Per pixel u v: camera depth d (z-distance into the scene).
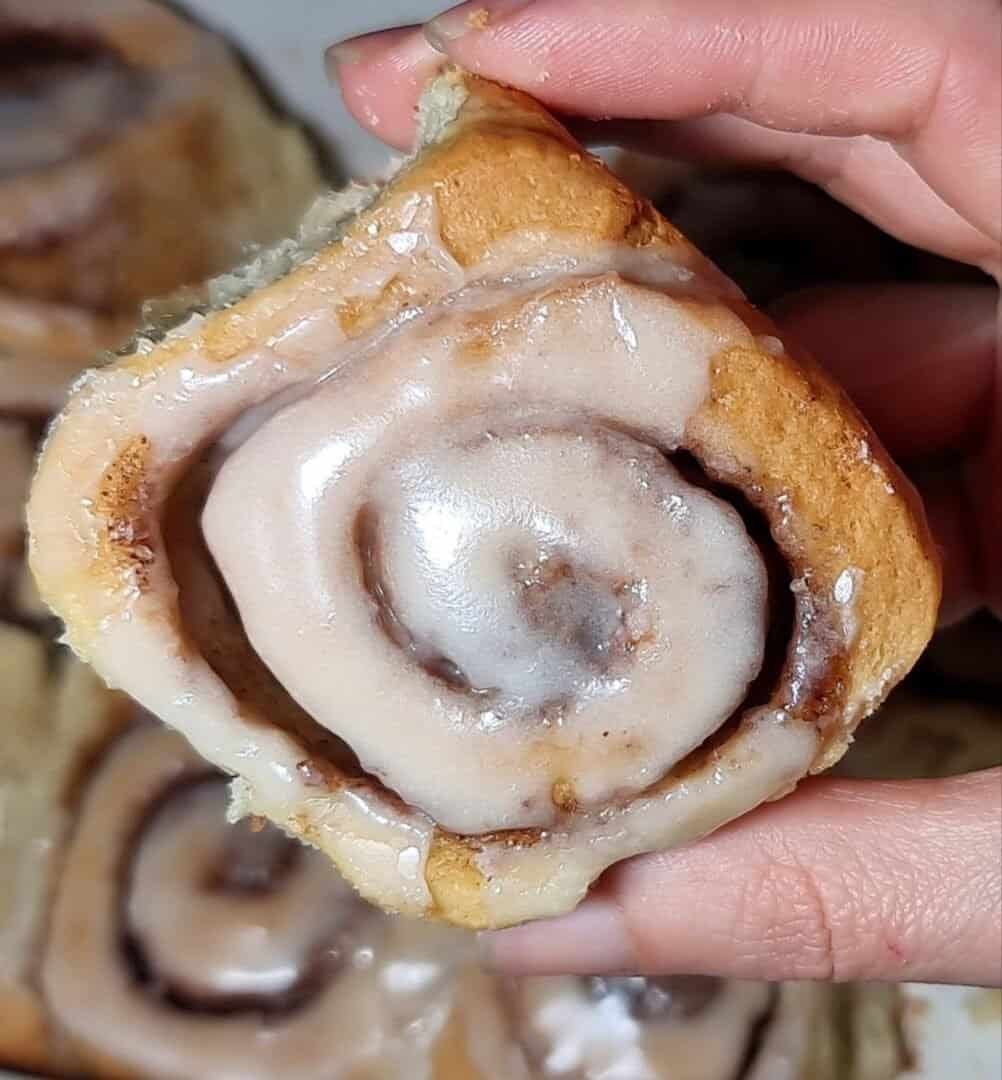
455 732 0.12
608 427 0.12
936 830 0.14
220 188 0.22
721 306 0.12
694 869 0.14
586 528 0.12
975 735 0.21
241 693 0.12
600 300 0.11
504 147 0.11
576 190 0.11
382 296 0.11
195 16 0.22
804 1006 0.19
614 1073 0.19
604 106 0.14
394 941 0.19
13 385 0.21
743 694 0.12
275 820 0.12
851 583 0.12
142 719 0.21
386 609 0.12
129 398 0.11
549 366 0.11
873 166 0.18
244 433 0.12
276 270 0.12
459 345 0.11
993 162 0.15
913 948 0.14
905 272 0.21
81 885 0.20
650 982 0.19
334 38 0.22
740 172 0.20
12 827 0.20
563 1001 0.19
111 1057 0.19
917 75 0.15
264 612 0.12
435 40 0.14
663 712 0.12
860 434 0.12
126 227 0.21
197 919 0.20
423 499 0.12
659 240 0.12
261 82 0.22
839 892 0.14
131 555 0.12
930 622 0.12
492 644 0.12
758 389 0.12
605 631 0.12
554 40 0.14
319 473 0.12
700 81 0.14
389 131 0.16
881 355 0.19
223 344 0.11
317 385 0.12
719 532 0.12
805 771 0.12
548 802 0.12
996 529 0.19
